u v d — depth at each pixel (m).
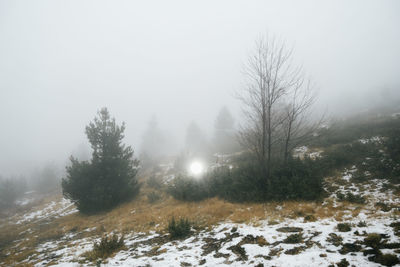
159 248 5.80
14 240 9.34
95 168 11.67
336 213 6.07
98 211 11.34
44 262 6.03
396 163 8.45
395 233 4.38
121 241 6.46
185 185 10.83
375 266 3.51
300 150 13.88
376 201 6.39
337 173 9.34
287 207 7.24
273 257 4.30
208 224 7.13
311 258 4.03
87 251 6.36
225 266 4.27
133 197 12.75
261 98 8.76
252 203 8.29
